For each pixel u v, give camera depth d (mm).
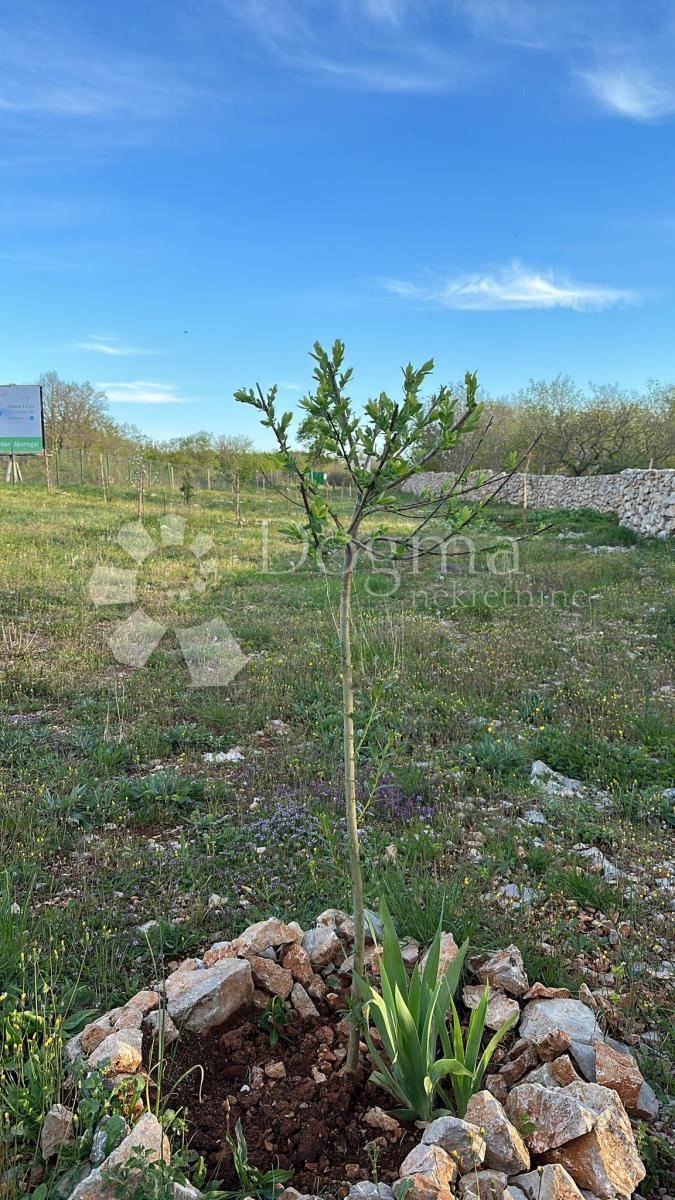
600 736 5043
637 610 9086
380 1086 2070
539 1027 2162
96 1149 1712
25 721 5383
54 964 2650
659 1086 2166
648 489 17016
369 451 1808
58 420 34406
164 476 32094
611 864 3506
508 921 2910
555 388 29562
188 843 3668
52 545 13398
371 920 2699
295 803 4059
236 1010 2312
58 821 3863
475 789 4246
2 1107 1831
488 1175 1640
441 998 2045
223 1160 1834
